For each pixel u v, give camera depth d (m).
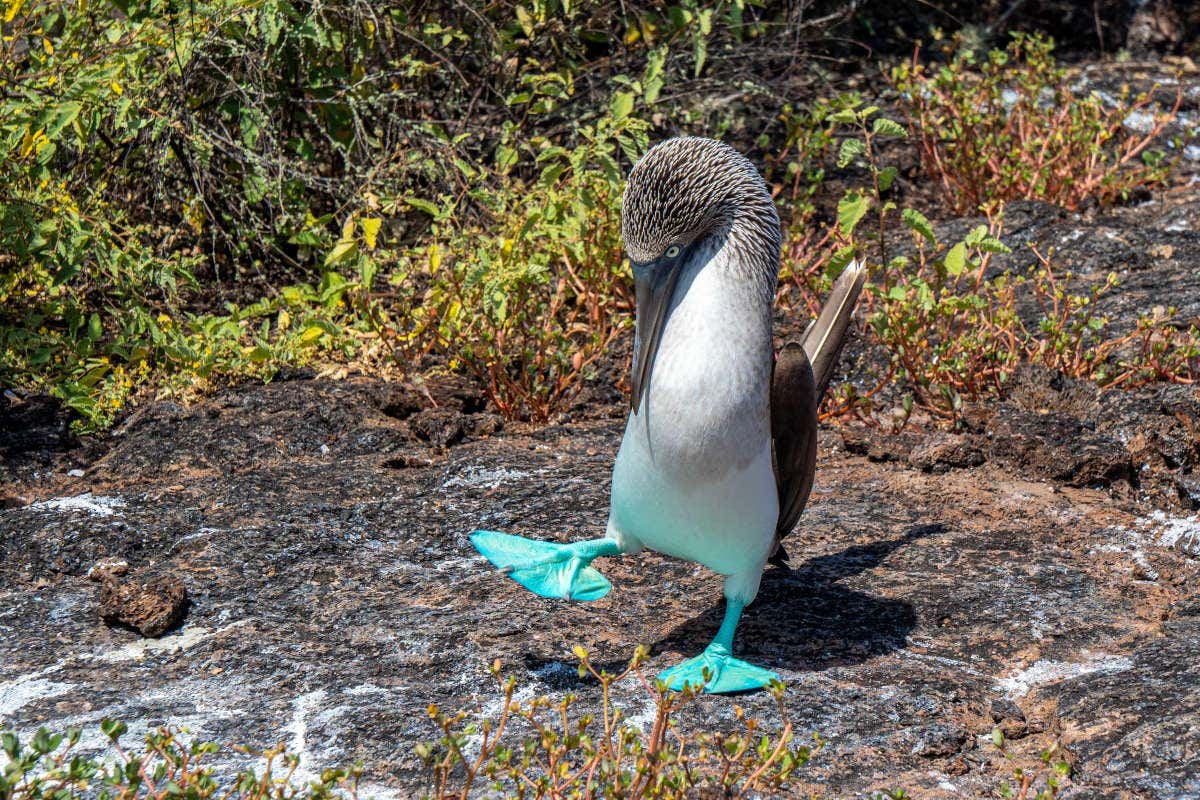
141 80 10.95
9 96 10.27
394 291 11.70
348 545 8.04
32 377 10.34
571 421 10.30
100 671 6.70
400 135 12.64
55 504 8.34
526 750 4.96
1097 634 6.97
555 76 12.21
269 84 12.12
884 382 10.35
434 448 9.58
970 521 8.42
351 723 6.02
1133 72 18.22
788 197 14.13
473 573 7.71
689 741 5.82
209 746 4.93
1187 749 5.62
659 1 13.89
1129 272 12.47
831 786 5.56
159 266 10.62
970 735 6.03
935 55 18.06
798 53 14.91
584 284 11.31
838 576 7.65
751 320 6.12
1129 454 9.18
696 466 6.11
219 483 8.80
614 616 7.21
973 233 10.02
